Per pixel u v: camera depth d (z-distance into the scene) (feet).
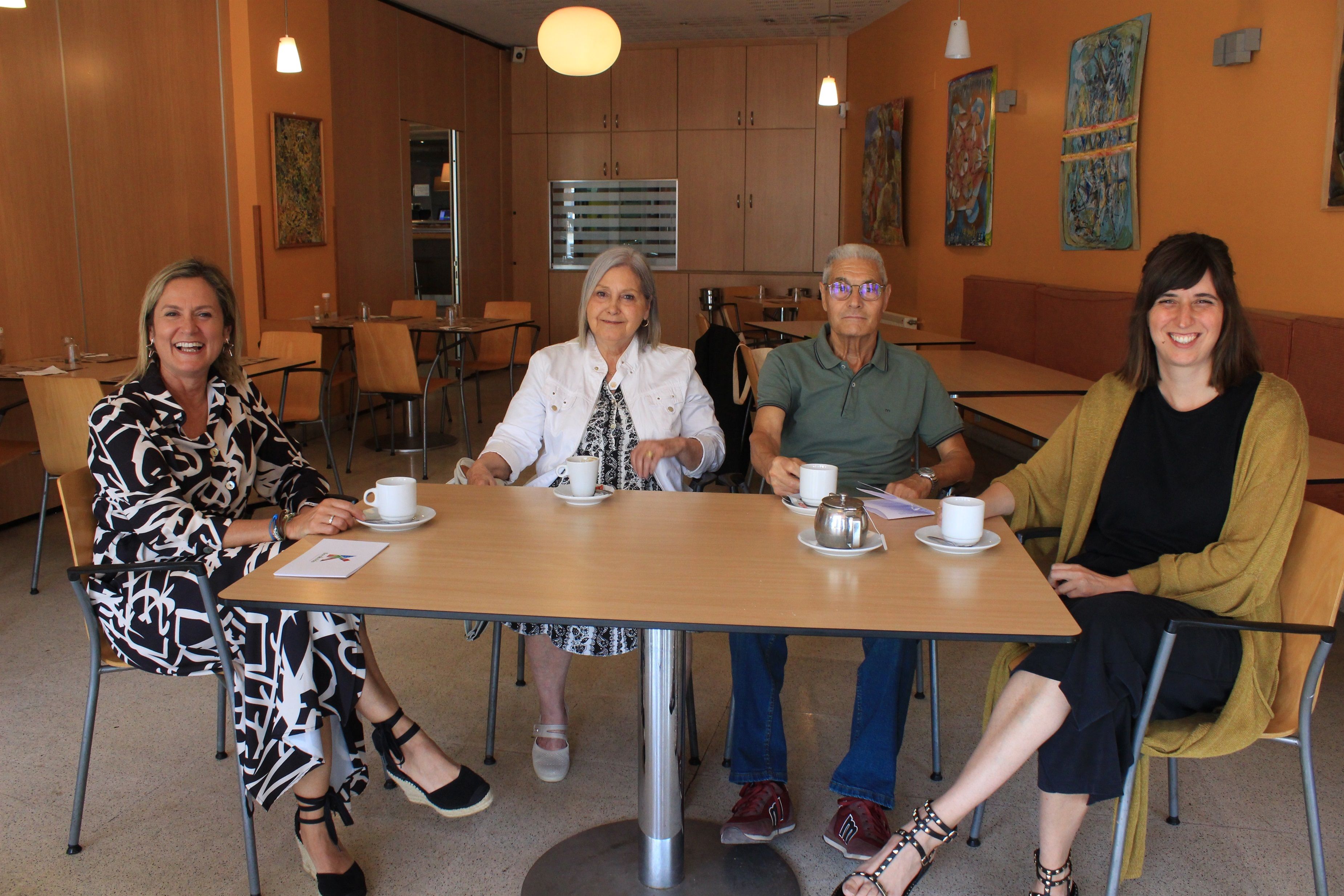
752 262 33.86
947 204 24.39
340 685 6.15
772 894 6.29
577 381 8.18
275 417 7.89
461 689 9.41
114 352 16.33
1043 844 5.85
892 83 28.25
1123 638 5.51
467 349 31.32
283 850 6.84
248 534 6.42
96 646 6.60
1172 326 6.29
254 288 20.79
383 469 18.95
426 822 7.22
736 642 6.90
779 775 6.94
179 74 17.74
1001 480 7.13
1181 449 6.40
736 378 10.46
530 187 34.58
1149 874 6.61
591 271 8.09
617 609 4.65
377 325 18.40
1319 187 12.35
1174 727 5.72
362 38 25.11
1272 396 6.15
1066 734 5.50
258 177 20.62
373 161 25.88
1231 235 14.11
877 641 6.67
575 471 6.73
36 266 15.20
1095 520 6.86
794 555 5.60
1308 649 5.80
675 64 33.12
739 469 10.61
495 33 31.09
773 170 33.19
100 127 16.20
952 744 8.38
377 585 4.98
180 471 6.86
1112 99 16.96
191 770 7.88
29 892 6.33
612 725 8.75
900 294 28.32
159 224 17.46
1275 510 5.83
